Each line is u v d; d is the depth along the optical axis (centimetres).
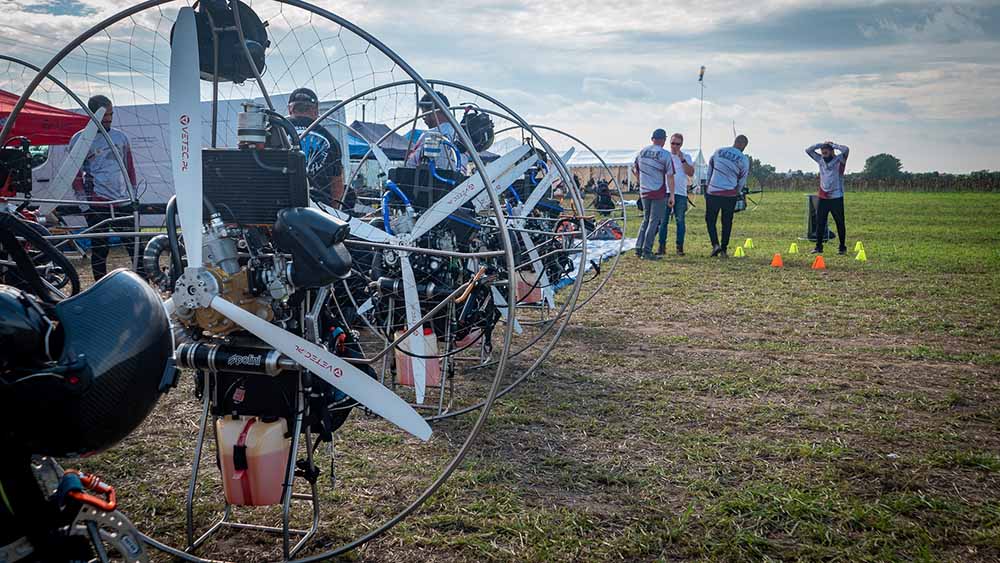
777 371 591
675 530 325
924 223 2400
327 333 338
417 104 548
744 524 334
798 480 377
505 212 666
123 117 806
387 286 464
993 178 6519
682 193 1364
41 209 656
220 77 390
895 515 343
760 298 928
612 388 547
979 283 1054
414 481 379
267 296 296
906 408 500
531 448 427
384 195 479
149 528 326
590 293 960
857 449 425
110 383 201
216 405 298
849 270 1180
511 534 324
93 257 638
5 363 195
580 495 366
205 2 361
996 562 304
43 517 201
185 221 280
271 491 290
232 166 295
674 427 463
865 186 6944
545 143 567
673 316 819
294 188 294
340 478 381
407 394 532
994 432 457
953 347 681
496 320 595
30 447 201
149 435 441
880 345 687
